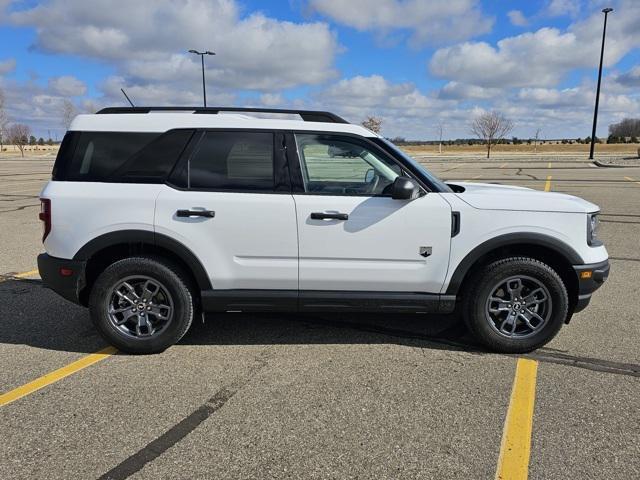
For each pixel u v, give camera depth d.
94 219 3.84
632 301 5.29
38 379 3.62
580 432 2.97
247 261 3.93
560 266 4.07
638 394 3.41
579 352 4.09
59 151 4.00
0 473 2.60
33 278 6.14
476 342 4.31
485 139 67.06
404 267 3.92
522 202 3.92
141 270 3.91
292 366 3.85
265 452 2.79
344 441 2.89
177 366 3.85
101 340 4.33
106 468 2.65
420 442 2.88
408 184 3.68
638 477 2.58
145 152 3.93
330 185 3.93
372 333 4.52
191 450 2.80
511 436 2.93
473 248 3.88
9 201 13.62
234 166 3.93
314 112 4.10
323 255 3.90
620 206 11.99
